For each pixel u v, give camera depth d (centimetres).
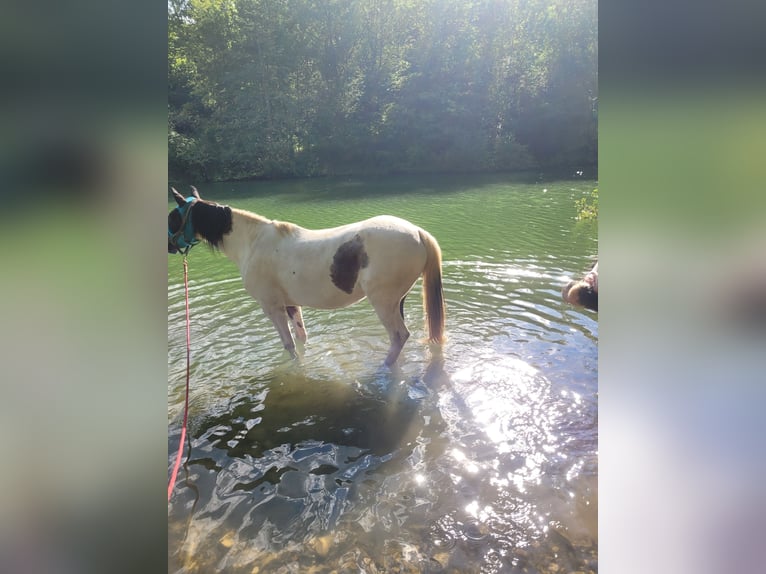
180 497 280
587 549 233
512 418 338
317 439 330
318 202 1708
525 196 1617
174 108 3041
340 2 2944
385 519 258
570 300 288
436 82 3111
